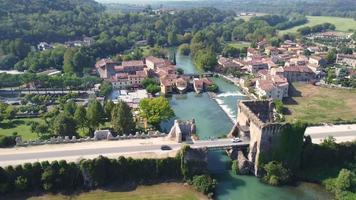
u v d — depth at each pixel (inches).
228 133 7588.6
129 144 6274.6
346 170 5777.6
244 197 5551.2
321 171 6151.6
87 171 5506.9
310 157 6294.3
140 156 5861.2
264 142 6033.5
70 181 5472.4
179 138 6363.2
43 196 5305.1
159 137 6584.6
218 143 6382.9
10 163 5531.5
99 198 5319.9
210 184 5585.6
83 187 5531.5
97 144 6245.1
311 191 5748.0
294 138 6077.8
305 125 6097.4
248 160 6225.4
